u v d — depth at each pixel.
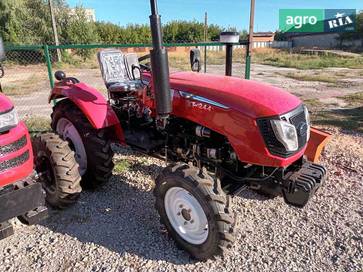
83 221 3.27
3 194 2.29
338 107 8.24
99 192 3.84
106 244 2.93
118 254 2.81
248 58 6.73
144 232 3.11
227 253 2.80
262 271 2.62
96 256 2.78
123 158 4.69
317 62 22.23
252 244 2.94
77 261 2.72
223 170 2.99
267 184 2.92
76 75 15.39
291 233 3.09
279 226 3.19
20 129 2.44
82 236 3.04
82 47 5.96
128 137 3.67
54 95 4.18
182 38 36.03
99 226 3.19
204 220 2.63
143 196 3.74
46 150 3.23
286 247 2.90
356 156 4.80
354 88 11.64
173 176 2.68
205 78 3.29
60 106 4.04
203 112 2.88
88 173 3.70
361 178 4.14
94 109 3.52
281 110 2.62
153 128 3.65
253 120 2.60
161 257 2.78
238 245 2.92
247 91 2.85
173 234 2.86
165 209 2.87
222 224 2.48
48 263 2.70
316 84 12.78
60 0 24.67
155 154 3.48
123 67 4.64
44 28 23.52
